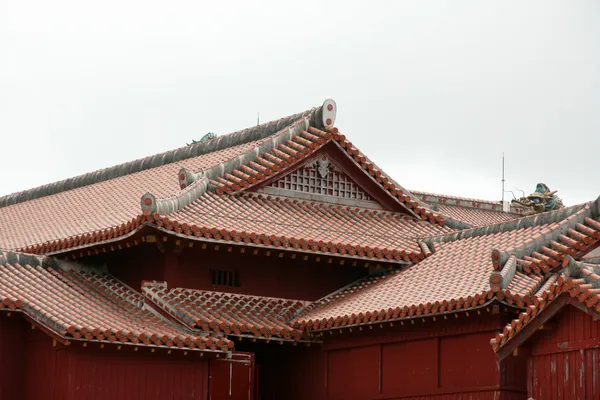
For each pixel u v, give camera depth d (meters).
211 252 40.97
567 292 28.67
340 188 45.06
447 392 36.34
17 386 37.69
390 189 45.44
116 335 36.66
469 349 36.00
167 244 39.44
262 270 41.91
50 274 40.81
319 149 44.56
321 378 40.66
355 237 42.88
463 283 37.47
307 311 41.97
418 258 42.47
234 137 49.50
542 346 30.11
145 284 39.88
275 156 44.50
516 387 35.09
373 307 38.94
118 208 46.53
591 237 37.28
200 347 37.97
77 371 36.59
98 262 42.69
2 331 37.62
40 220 50.62
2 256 40.31
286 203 43.78
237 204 42.47
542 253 37.50
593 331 28.58
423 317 36.75
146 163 52.44
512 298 34.53
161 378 38.06
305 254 41.19
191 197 41.38
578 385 28.92
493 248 38.41
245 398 40.19
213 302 40.38
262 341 41.59
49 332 36.50
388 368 38.47
